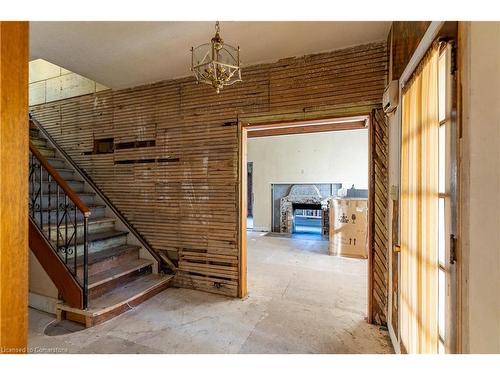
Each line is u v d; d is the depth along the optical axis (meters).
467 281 0.91
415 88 1.47
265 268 4.11
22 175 0.62
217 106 3.08
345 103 2.54
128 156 3.56
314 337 2.21
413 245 1.49
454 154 1.01
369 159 2.48
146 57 2.75
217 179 3.10
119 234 3.39
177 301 2.89
